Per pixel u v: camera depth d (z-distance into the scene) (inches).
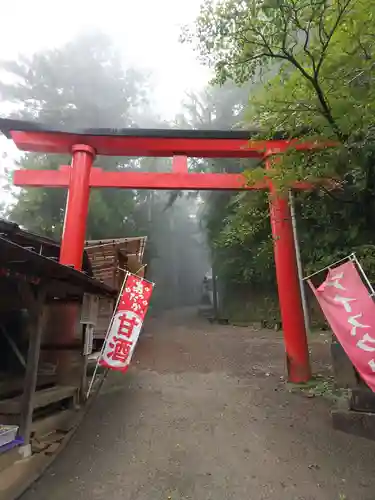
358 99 225.1
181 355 513.3
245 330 748.0
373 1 206.4
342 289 218.4
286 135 312.0
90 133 357.4
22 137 357.1
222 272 917.2
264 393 321.7
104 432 244.8
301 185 328.2
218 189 381.1
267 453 211.5
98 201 817.5
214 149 373.7
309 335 568.4
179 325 895.7
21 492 168.2
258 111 259.8
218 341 619.8
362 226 327.9
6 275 178.9
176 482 181.8
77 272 212.1
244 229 354.6
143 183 375.9
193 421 262.8
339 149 243.3
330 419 253.4
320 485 176.2
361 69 216.2
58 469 194.5
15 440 189.5
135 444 225.8
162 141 371.9
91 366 415.8
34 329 210.4
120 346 311.4
